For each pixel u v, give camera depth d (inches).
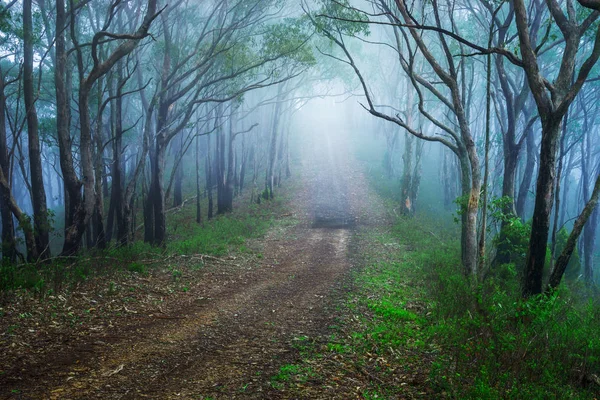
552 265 445.1
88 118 561.0
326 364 270.5
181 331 329.1
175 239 804.0
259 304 415.2
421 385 242.4
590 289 562.9
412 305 405.4
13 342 278.5
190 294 440.5
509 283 472.4
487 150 407.8
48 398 212.7
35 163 579.2
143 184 788.6
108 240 765.9
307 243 772.6
